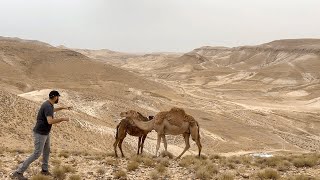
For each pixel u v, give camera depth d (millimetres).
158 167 13180
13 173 10703
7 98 51000
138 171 13125
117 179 11688
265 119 115375
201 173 12438
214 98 151750
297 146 85312
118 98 101875
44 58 159875
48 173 11453
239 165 15859
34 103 56531
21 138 40062
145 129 17203
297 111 132500
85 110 80812
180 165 14766
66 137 45938
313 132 106625
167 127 16938
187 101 133750
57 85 130875
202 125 93250
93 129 53875
